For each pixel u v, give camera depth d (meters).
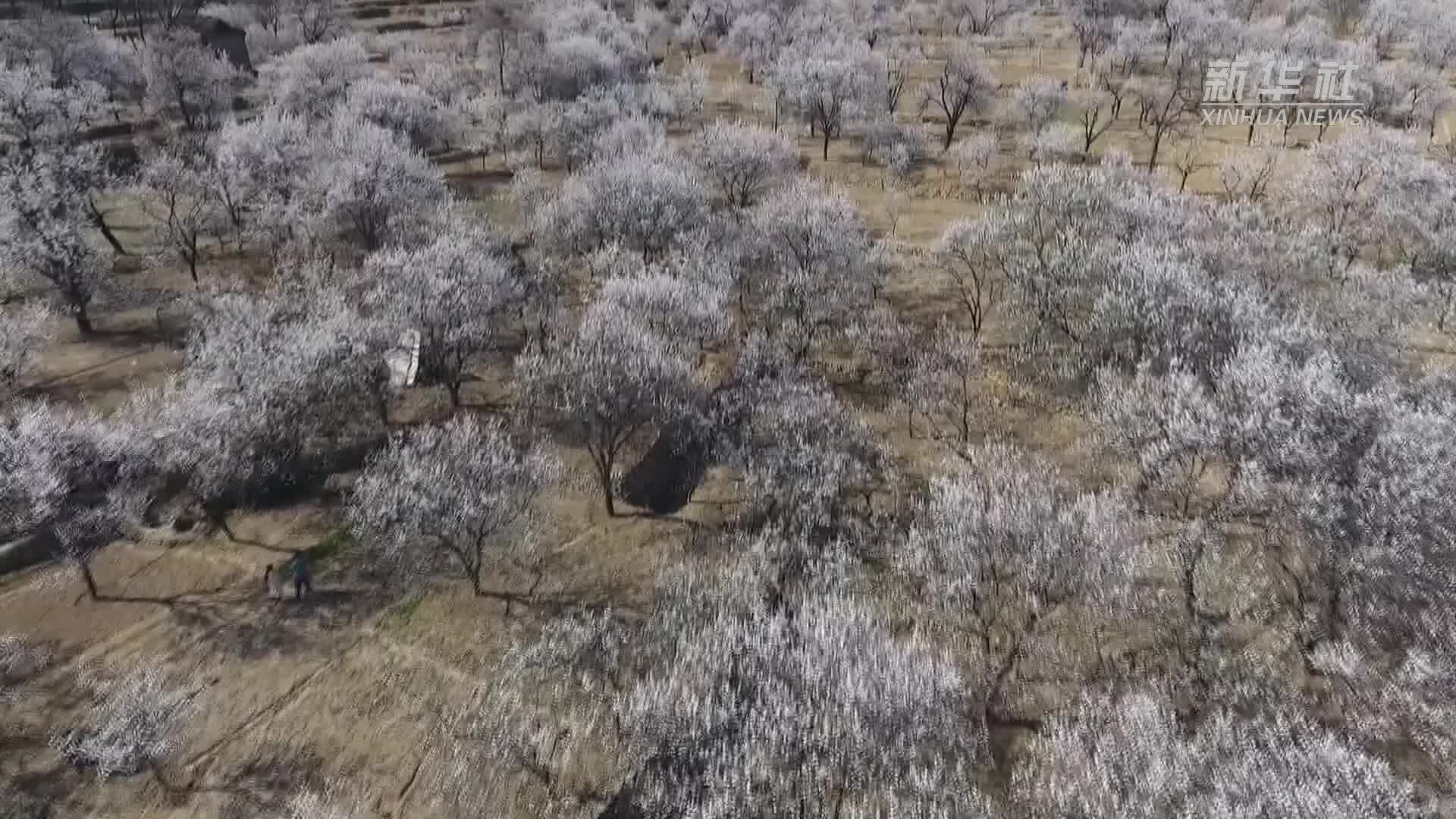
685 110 87.19
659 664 30.77
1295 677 30.17
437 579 36.62
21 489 34.22
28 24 85.44
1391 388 35.75
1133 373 41.31
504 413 45.31
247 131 62.59
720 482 41.34
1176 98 86.12
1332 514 30.30
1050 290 46.69
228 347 40.88
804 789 23.27
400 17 123.75
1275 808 22.69
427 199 59.38
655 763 25.58
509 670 32.31
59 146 62.28
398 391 46.09
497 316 49.97
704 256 49.88
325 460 42.66
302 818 27.91
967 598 30.70
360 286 48.47
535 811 27.75
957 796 25.00
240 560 37.66
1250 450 32.94
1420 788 26.02
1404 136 66.88
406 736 30.50
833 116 81.88
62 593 35.94
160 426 38.19
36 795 28.56
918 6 121.19
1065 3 121.25
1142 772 24.98
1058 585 29.95
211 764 29.64
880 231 65.50
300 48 88.62
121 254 60.31
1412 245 53.31
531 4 113.88
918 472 41.16
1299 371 34.06
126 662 33.00
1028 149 79.94
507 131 77.81
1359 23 108.31
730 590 33.66
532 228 60.53
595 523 39.44
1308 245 47.50
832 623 27.11
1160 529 35.50
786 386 42.56
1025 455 40.91
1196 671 30.52
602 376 37.53
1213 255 46.09
